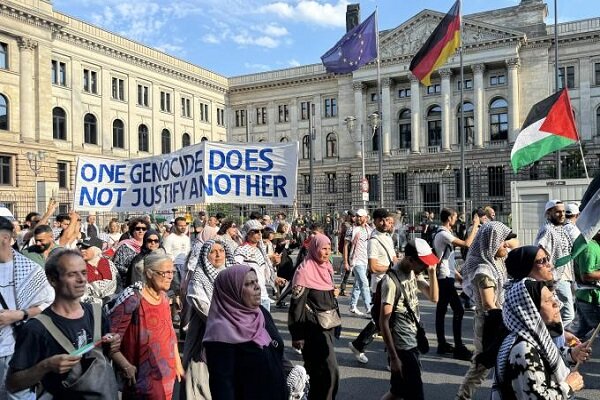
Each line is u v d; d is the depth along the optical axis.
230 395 3.47
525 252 3.75
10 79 37.56
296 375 4.09
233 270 3.67
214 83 61.94
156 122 52.97
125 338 4.42
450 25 18.88
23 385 3.30
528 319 3.31
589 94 47.44
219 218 17.75
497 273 5.74
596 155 46.69
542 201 15.45
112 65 48.03
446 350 8.34
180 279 10.50
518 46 48.94
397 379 4.95
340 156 58.41
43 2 39.72
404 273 5.12
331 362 5.48
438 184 52.53
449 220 8.40
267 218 15.05
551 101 13.59
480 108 50.56
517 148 13.73
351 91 57.91
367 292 11.62
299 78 60.97
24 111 38.25
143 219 9.42
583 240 5.79
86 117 45.59
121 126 49.22
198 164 9.84
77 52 44.44
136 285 4.63
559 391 3.21
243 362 3.54
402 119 55.84
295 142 9.63
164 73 54.31
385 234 8.79
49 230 7.04
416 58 19.67
